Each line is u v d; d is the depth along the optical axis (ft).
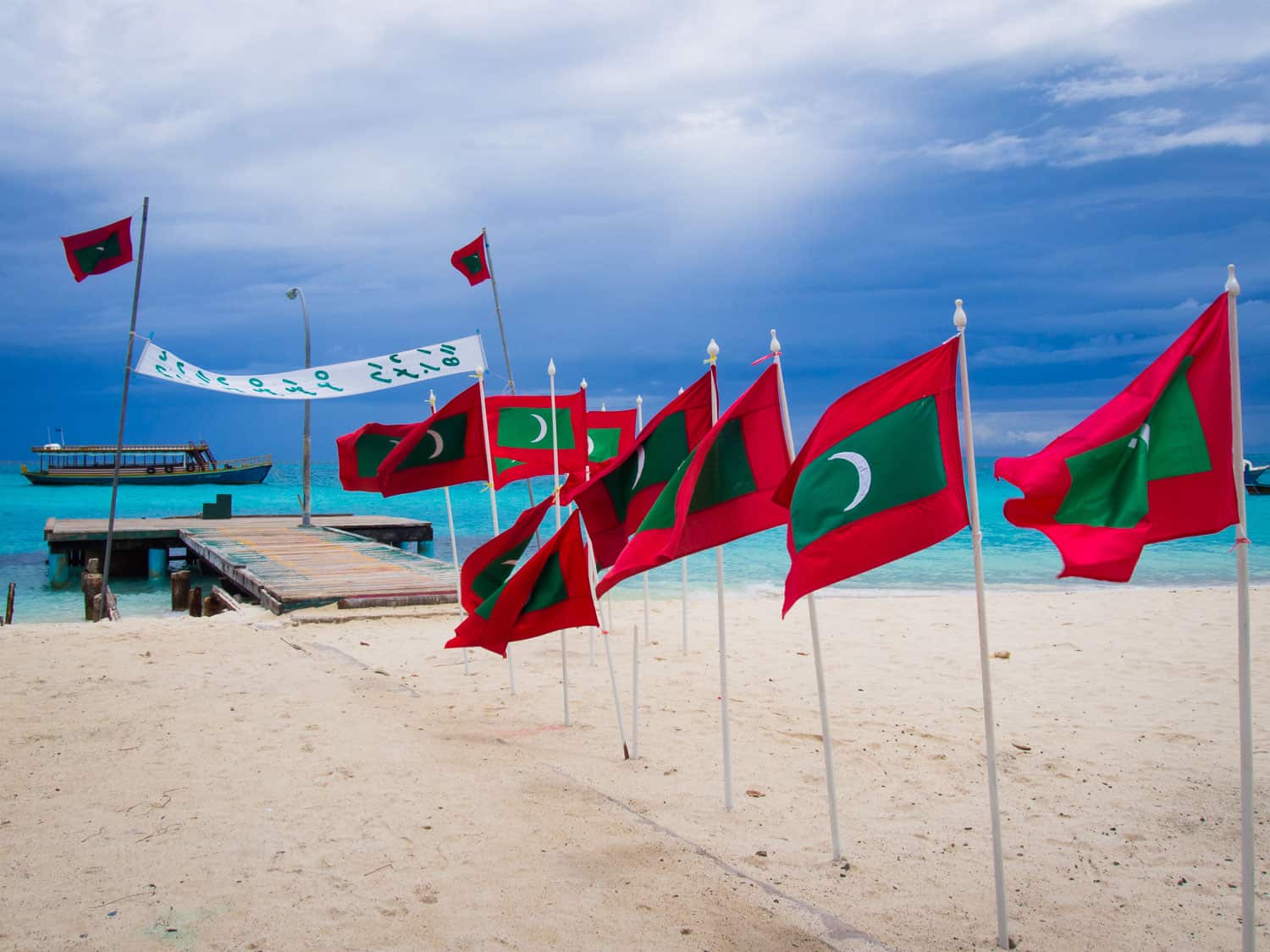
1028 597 54.34
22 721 25.20
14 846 16.40
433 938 13.24
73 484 247.09
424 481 33.32
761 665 35.94
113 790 19.51
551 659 36.99
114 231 48.67
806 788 21.47
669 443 21.97
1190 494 12.74
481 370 42.52
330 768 21.02
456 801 18.85
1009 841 18.33
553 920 13.83
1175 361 13.19
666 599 57.98
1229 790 21.36
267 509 168.96
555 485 29.78
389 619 44.88
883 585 67.87
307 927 13.55
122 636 39.32
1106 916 15.06
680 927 13.62
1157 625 43.98
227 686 29.86
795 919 13.97
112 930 13.37
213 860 15.89
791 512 15.52
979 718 27.86
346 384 44.04
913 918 14.75
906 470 14.80
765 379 18.22
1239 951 13.98
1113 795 21.11
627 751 23.71
